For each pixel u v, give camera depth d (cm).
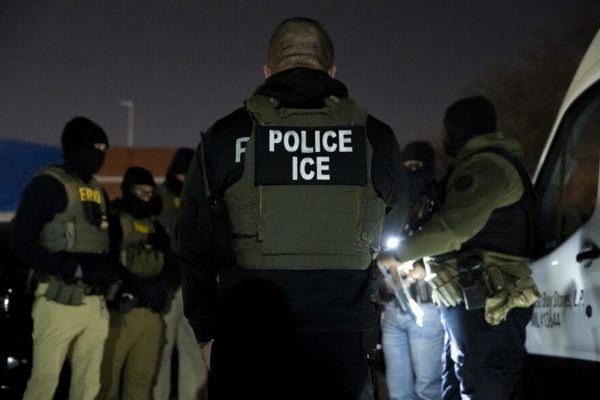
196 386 609
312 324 249
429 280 383
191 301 274
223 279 260
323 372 248
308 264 252
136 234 549
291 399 248
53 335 452
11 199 2238
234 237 256
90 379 471
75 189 464
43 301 453
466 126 386
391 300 466
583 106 405
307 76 266
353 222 255
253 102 263
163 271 576
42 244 456
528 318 378
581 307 361
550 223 427
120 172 3180
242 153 257
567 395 375
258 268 252
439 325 461
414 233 378
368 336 258
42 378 450
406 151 542
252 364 249
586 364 355
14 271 507
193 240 271
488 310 366
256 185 254
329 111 262
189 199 270
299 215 253
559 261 390
